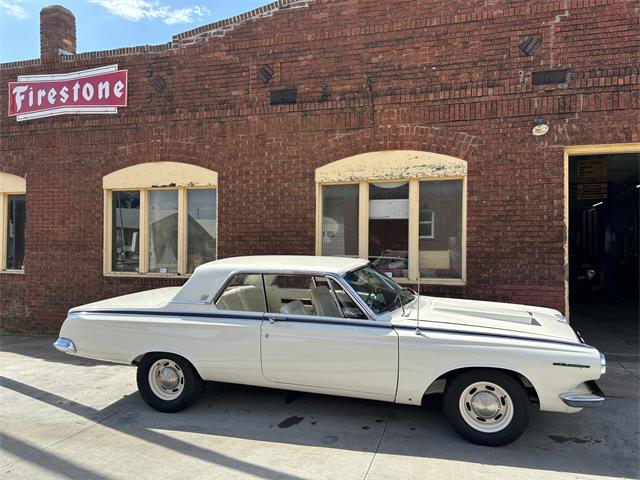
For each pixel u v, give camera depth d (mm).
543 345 3656
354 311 4145
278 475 3336
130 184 7934
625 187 11875
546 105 6125
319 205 7086
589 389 3631
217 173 7477
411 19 6633
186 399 4512
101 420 4441
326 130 6980
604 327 8234
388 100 6707
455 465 3455
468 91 6395
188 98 7656
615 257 13555
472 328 3893
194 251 7805
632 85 5848
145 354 4602
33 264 8438
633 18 5852
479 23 6375
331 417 4410
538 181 6152
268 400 4875
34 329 8445
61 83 8266
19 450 3828
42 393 5238
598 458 3566
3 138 8641
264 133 7254
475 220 6371
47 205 8359
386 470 3385
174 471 3428
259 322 4297
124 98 7938
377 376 3957
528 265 6184
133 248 8102
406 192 6805
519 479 3254
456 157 6445
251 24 7332
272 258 5020
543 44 6156
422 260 6746
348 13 6895
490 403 3756
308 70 7082
